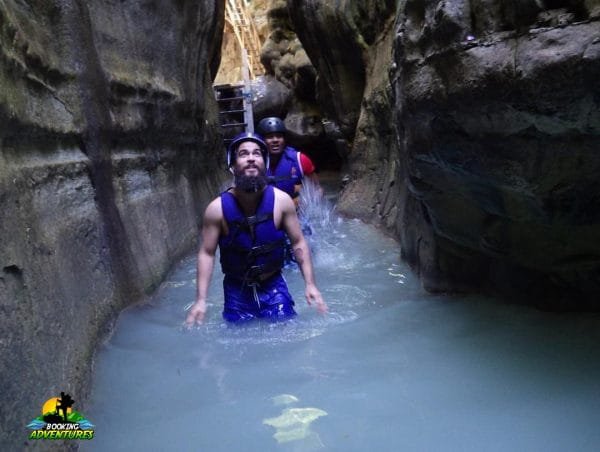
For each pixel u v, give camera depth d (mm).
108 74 4180
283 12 15938
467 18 2209
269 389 2365
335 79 9297
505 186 2498
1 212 2047
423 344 2766
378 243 5605
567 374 2252
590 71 1756
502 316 3018
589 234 2432
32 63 2930
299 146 15461
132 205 4371
